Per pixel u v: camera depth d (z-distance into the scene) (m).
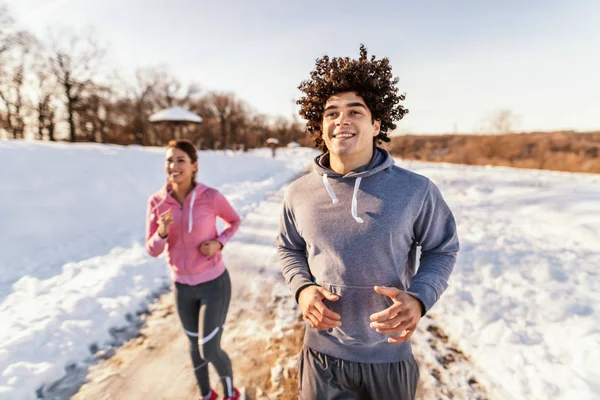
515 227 6.26
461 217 7.05
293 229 1.44
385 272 1.20
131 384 2.36
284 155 42.09
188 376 2.44
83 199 6.73
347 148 1.21
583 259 4.50
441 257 1.29
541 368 2.41
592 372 2.33
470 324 3.00
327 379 1.33
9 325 2.86
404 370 1.31
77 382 2.36
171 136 37.62
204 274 2.03
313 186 1.31
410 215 1.18
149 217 2.11
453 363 2.55
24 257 4.57
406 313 1.04
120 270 4.04
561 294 3.44
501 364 2.48
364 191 1.20
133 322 3.10
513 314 3.12
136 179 8.87
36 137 28.20
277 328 3.03
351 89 1.25
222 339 2.87
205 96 43.81
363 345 1.28
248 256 4.77
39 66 26.31
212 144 43.66
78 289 3.56
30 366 2.40
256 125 58.06
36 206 5.77
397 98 1.41
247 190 10.69
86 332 2.86
